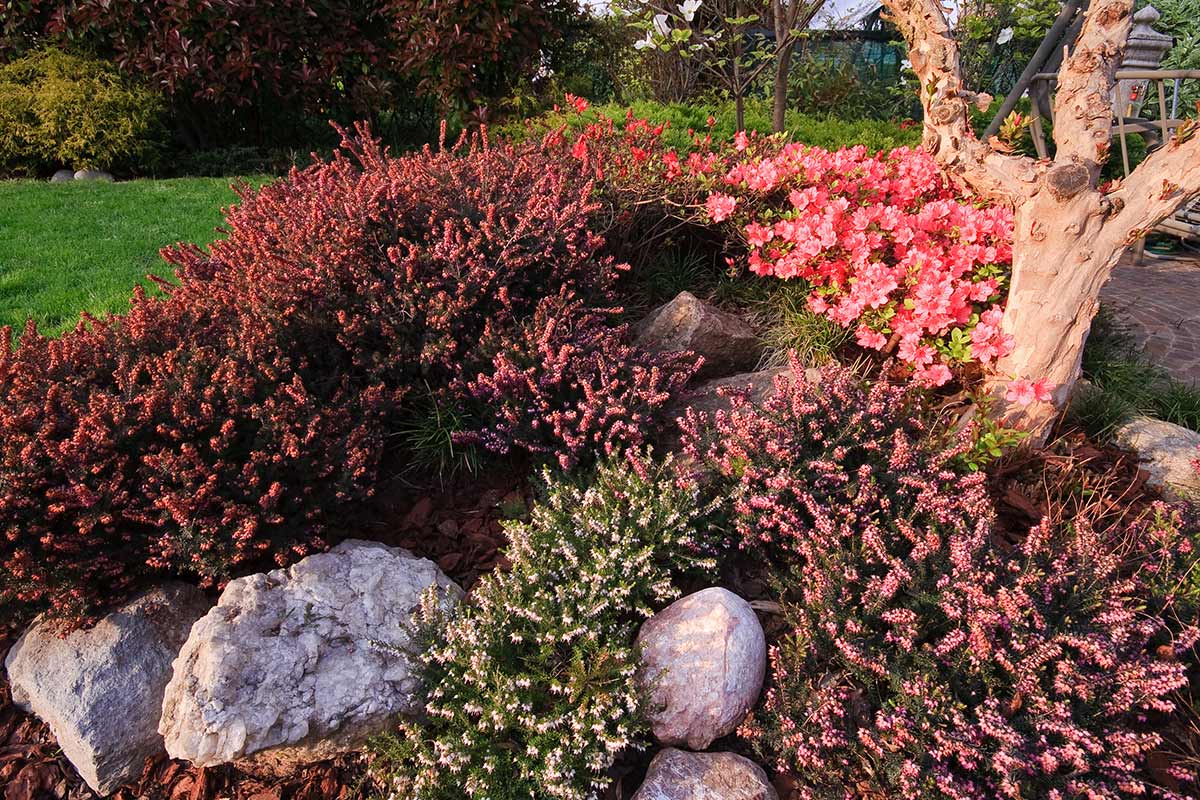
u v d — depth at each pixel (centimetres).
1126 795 219
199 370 311
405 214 397
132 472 289
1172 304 621
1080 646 222
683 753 239
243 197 468
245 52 874
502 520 336
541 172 461
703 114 724
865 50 1284
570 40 1077
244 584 265
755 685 251
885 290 368
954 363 379
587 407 333
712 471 320
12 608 274
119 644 264
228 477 292
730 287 470
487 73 930
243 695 236
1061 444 357
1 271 567
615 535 275
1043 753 208
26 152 904
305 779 249
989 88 1105
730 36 614
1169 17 1162
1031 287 327
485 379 336
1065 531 293
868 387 364
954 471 313
